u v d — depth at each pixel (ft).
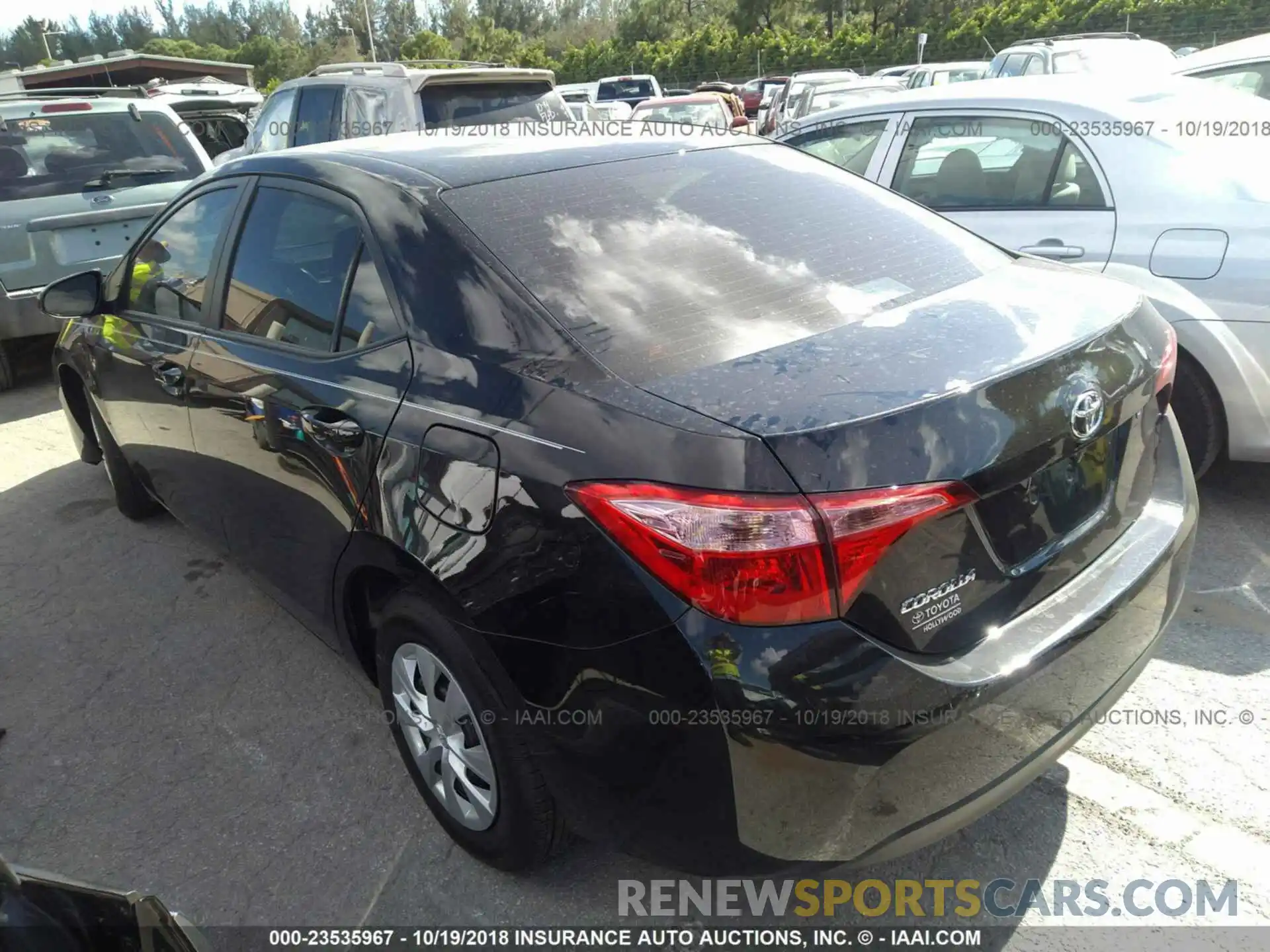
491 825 7.46
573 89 81.87
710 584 5.48
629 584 5.74
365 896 7.80
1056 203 13.37
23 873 4.93
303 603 9.36
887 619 5.67
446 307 7.27
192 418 10.27
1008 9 123.24
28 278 20.57
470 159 8.51
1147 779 8.48
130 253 11.90
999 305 7.22
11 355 22.02
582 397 6.25
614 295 7.06
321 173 8.85
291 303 8.85
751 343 6.63
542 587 6.15
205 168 23.49
